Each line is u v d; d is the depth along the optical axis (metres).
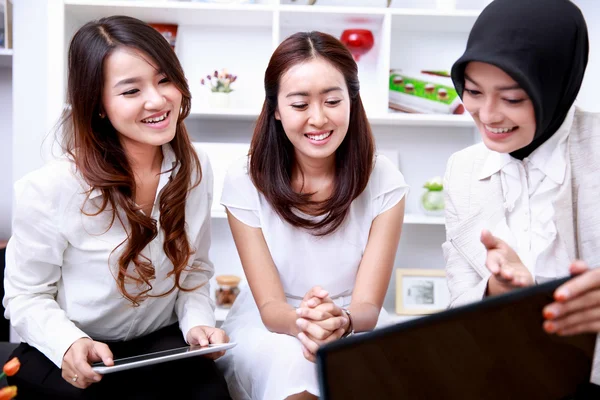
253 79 2.66
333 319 1.27
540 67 1.11
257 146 1.56
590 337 0.72
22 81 2.45
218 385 1.36
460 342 0.59
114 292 1.45
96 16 2.48
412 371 0.56
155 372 1.38
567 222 1.23
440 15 2.42
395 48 2.66
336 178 1.57
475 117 1.21
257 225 1.61
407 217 2.48
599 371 1.08
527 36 1.10
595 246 1.21
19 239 1.40
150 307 1.52
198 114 2.45
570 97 1.20
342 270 1.61
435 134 2.74
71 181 1.38
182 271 1.55
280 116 1.48
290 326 1.39
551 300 0.67
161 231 1.47
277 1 2.42
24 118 2.46
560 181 1.25
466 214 1.42
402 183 1.62
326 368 0.51
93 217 1.41
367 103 2.65
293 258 1.59
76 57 1.37
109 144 1.41
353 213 1.60
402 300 2.59
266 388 1.32
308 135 1.45
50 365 1.37
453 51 2.67
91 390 1.30
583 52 1.17
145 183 1.49
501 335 0.62
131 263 1.45
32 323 1.38
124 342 1.53
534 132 1.15
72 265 1.46
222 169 2.52
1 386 1.37
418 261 2.79
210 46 2.64
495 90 1.11
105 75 1.34
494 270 0.98
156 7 2.35
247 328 1.58
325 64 1.42
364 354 0.53
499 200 1.35
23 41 2.43
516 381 0.64
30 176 1.39
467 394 0.60
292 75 1.41
